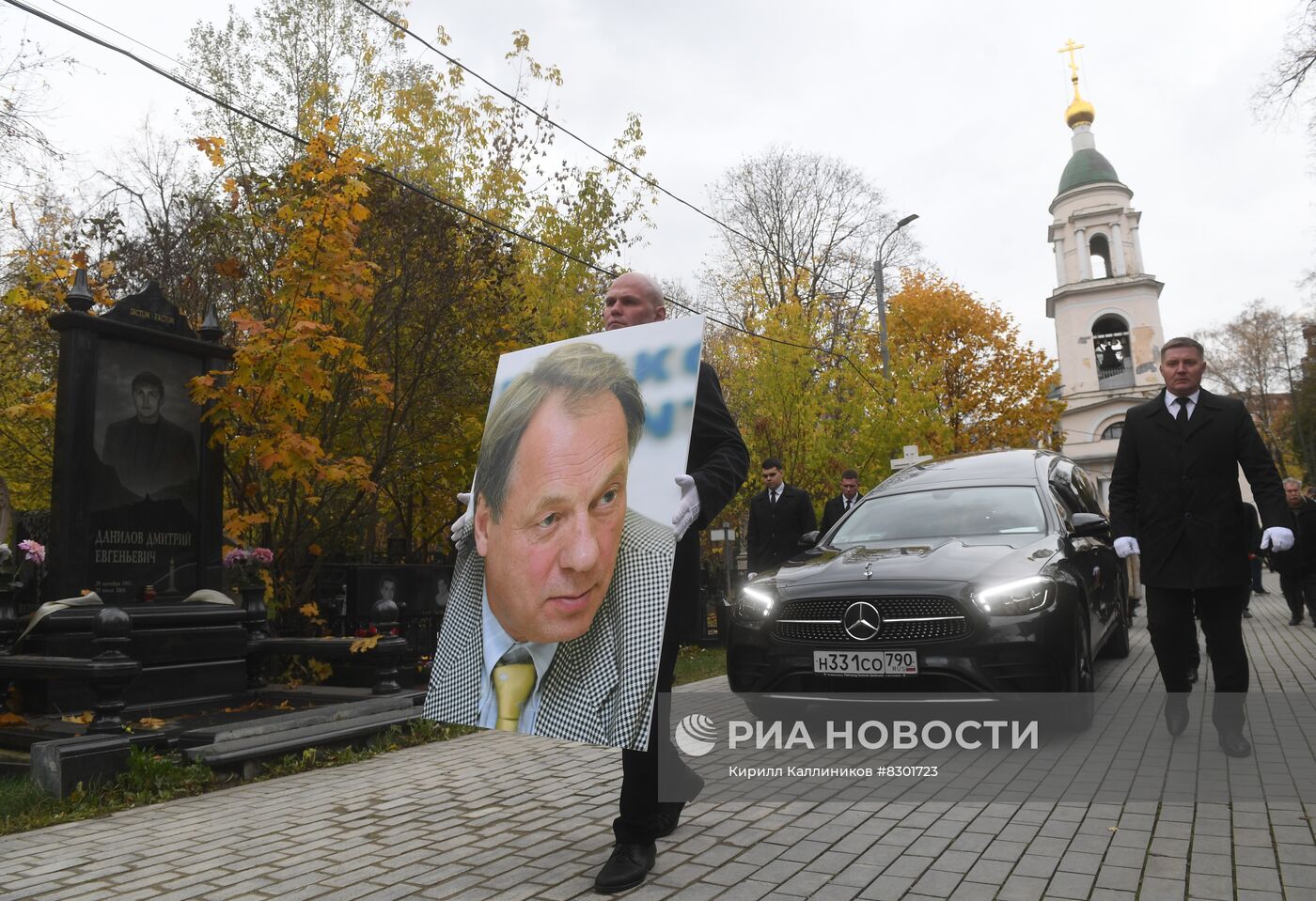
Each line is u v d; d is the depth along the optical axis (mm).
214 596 6637
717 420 3230
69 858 3545
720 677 8695
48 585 5953
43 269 8688
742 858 3273
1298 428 44031
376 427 10055
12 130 11961
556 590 2906
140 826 4008
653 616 2746
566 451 3002
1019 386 34031
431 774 4922
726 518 15195
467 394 9930
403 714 6082
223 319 9852
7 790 4438
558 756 5324
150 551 6418
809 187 30781
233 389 6844
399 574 9344
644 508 2861
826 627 5219
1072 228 53781
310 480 8508
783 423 14125
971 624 4902
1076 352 52344
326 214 7316
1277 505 4469
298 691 7117
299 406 7273
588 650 2828
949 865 3137
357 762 5359
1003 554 5422
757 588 5660
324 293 7582
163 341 6582
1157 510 4746
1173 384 4777
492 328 9914
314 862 3406
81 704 5773
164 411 6613
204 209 11297
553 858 3359
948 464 7418
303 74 14898
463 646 3088
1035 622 4926
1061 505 6484
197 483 6824
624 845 3078
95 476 6078
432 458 10492
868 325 26938
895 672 4961
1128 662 8312
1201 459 4660
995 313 34500
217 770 4855
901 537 6281
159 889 3162
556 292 13141
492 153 13992
